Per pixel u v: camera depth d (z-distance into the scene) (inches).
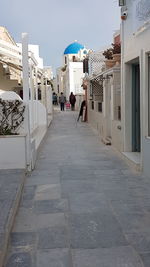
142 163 271.0
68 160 328.5
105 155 354.6
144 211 184.4
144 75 260.8
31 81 443.8
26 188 231.8
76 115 1032.8
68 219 174.1
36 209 189.9
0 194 196.1
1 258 125.4
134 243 144.9
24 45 288.4
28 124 280.4
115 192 220.2
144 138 264.8
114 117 401.4
